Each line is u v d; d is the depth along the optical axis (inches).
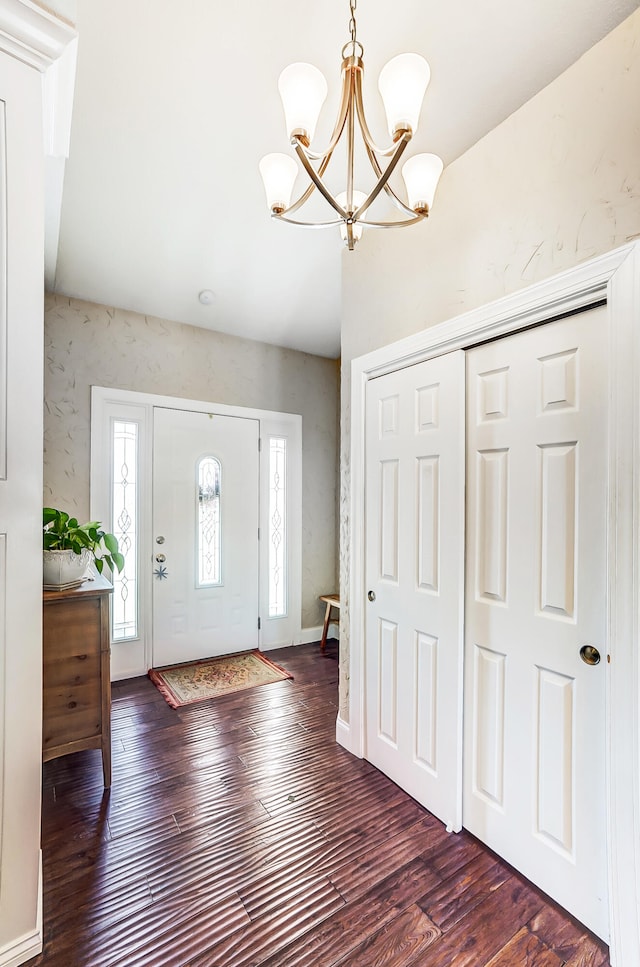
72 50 45.9
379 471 81.8
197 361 134.0
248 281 115.1
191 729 96.7
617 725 47.3
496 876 59.1
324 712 105.0
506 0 49.4
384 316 81.9
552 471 56.5
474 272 65.9
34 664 45.9
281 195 49.7
